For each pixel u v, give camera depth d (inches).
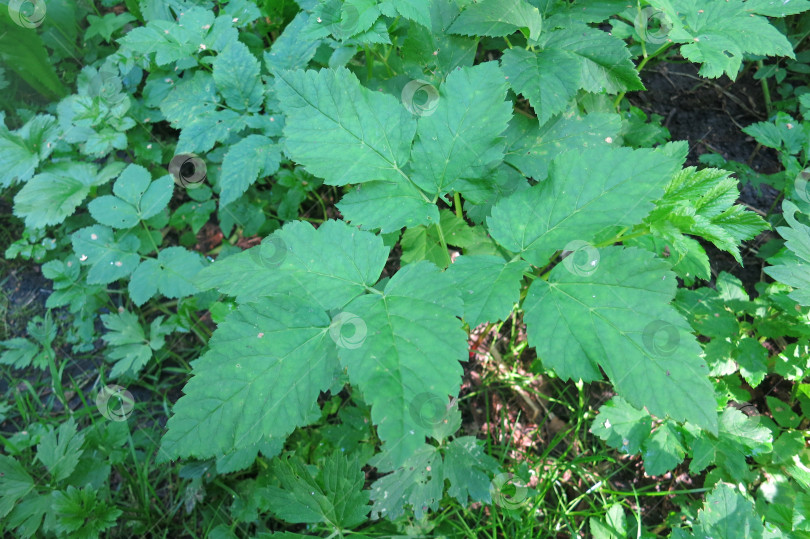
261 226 18.4
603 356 9.9
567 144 14.7
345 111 11.6
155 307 18.9
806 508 12.3
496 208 11.2
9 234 20.1
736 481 14.2
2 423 17.6
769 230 18.6
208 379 9.7
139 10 20.4
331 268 10.8
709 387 9.3
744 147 20.1
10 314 19.0
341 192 19.2
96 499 14.6
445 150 11.7
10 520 13.9
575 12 15.8
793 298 12.1
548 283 10.6
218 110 17.7
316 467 14.4
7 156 18.6
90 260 16.6
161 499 16.3
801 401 15.5
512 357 17.6
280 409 9.8
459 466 13.2
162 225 18.4
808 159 17.0
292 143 11.6
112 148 19.4
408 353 9.6
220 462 13.6
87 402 17.6
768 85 21.1
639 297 10.0
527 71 14.0
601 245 12.4
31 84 20.7
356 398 15.5
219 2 18.8
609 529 13.9
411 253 15.2
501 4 14.2
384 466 12.9
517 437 16.8
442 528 14.8
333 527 12.7
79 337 18.4
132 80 19.9
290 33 16.6
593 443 16.5
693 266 13.3
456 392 9.4
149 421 17.5
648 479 16.1
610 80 14.5
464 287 10.7
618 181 10.7
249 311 10.2
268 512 15.4
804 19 20.4
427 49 15.2
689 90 21.1
